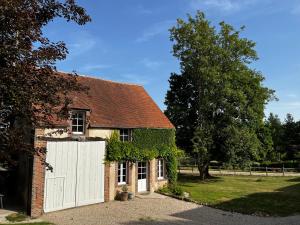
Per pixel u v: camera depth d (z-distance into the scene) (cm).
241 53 3538
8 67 723
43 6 831
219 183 3347
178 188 2538
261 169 4806
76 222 1619
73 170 1975
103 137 2270
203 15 3531
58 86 838
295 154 6156
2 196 1891
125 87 2958
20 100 719
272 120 7838
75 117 2172
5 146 770
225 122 3522
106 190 2175
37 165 1775
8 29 729
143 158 2456
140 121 2583
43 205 1806
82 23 877
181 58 3584
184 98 3828
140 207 2019
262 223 1648
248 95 3547
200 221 1688
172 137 2775
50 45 817
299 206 2106
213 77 3309
